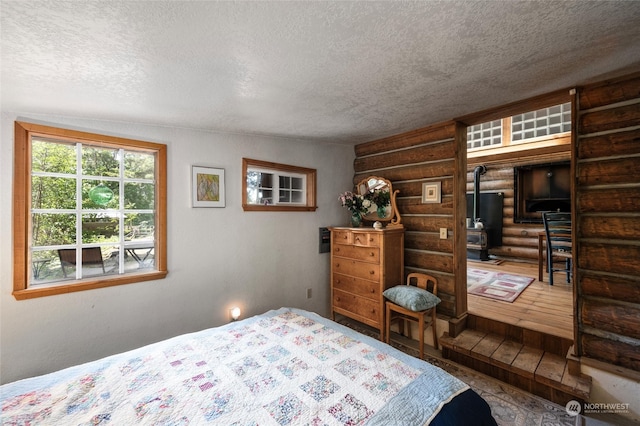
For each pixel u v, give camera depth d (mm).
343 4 1133
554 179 5223
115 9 1108
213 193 2887
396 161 3436
